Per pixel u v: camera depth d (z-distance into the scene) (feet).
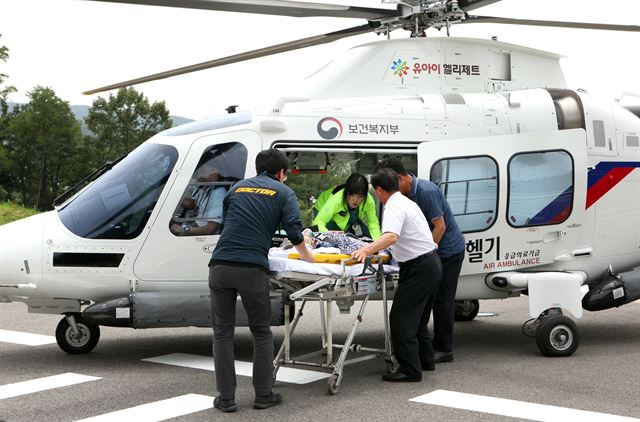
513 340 23.75
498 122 22.68
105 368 19.57
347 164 23.88
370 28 24.41
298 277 16.29
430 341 18.89
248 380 18.24
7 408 15.64
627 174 23.31
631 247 23.44
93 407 15.69
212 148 20.75
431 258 17.34
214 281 15.25
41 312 20.59
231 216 15.37
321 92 22.35
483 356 21.02
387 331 18.13
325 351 18.52
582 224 22.33
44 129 191.42
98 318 19.26
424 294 17.44
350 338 17.15
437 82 23.30
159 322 19.51
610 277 22.72
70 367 19.71
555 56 24.82
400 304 17.53
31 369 19.44
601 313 29.73
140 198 20.26
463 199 21.53
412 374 17.67
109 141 202.59
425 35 24.52
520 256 22.00
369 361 20.43
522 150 21.85
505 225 21.79
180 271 20.26
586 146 22.56
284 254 17.37
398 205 16.96
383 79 22.94
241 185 15.70
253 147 20.97
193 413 15.19
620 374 18.53
